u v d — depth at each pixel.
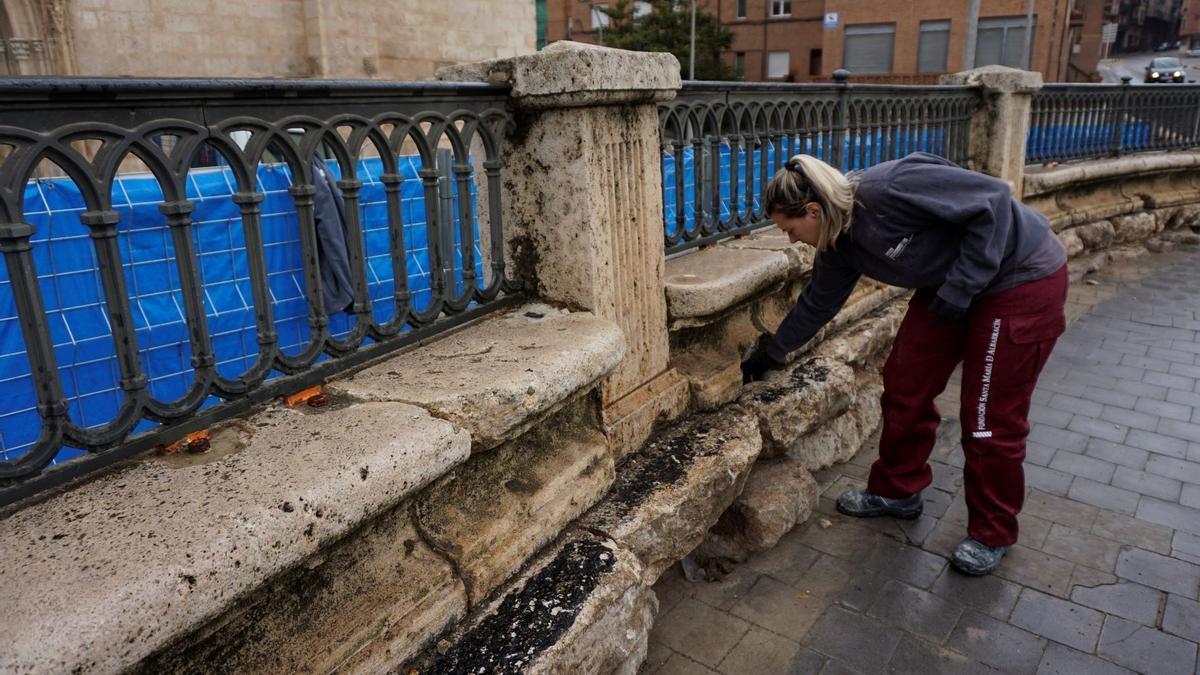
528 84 2.34
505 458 2.21
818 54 42.22
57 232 2.14
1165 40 102.19
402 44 15.89
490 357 2.16
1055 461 3.80
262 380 1.83
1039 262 2.68
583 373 2.20
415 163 3.09
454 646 1.86
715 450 2.79
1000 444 2.82
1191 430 4.07
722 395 3.09
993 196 2.51
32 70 11.55
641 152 2.63
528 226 2.56
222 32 13.20
